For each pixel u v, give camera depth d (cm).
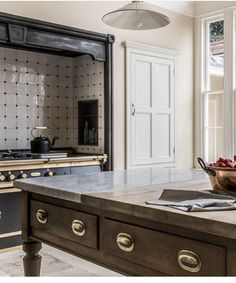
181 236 121
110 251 147
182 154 519
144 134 470
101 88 426
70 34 384
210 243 112
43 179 203
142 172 236
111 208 141
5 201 329
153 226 130
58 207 174
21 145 416
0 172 325
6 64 402
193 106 535
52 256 334
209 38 524
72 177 212
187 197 141
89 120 446
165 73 495
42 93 435
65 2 397
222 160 160
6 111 403
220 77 509
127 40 451
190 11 527
